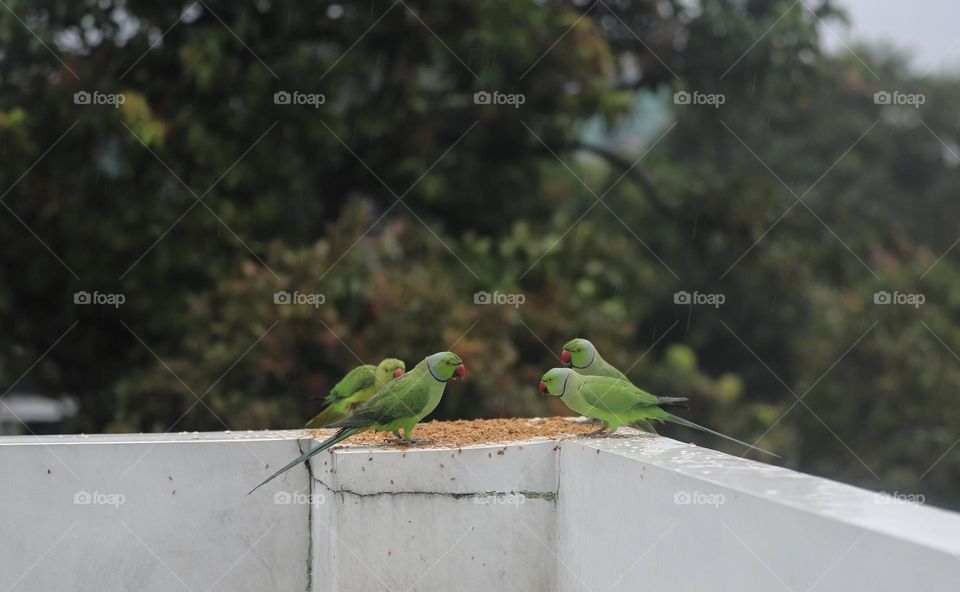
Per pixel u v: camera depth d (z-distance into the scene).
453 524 4.02
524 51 10.36
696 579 3.02
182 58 9.42
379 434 4.55
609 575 3.61
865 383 14.13
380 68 10.83
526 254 10.37
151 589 4.29
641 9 13.09
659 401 4.36
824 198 17.48
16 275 9.82
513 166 11.38
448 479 4.02
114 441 4.34
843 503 2.63
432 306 9.03
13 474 4.19
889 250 17.94
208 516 4.35
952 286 14.90
